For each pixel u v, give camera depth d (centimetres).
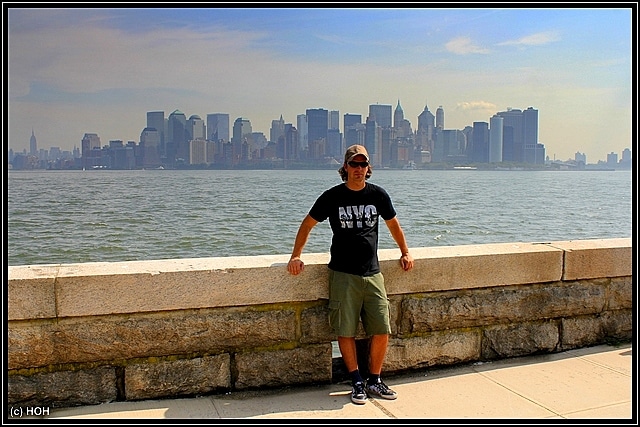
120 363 443
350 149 452
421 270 505
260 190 7938
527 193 7900
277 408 443
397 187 9219
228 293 454
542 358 550
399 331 508
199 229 3559
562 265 554
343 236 456
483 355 539
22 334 417
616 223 4322
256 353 472
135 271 435
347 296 454
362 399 452
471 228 3862
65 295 421
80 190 7656
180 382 454
